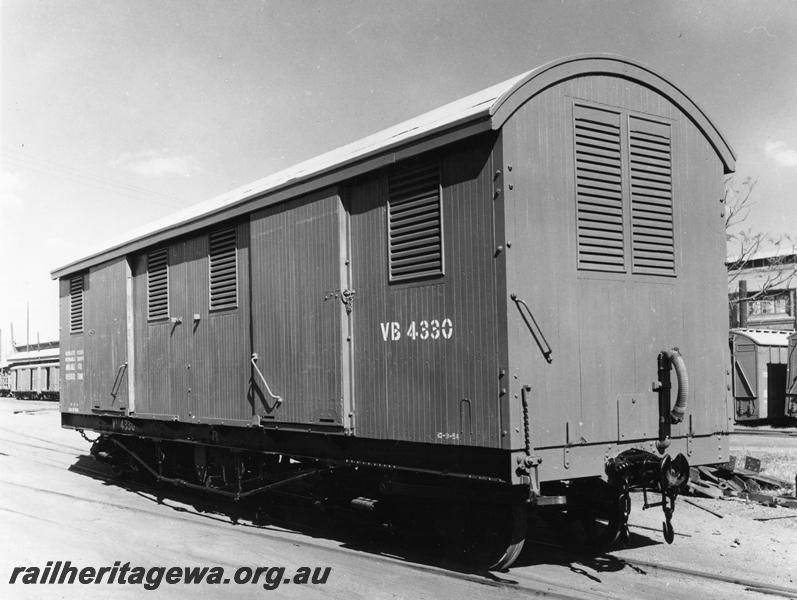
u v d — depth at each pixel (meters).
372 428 6.46
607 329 5.79
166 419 10.00
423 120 6.79
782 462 12.12
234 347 8.60
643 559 6.26
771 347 21.72
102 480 12.08
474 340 5.53
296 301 7.43
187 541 7.39
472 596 5.33
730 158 6.66
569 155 5.71
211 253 9.14
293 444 7.73
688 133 6.45
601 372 5.72
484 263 5.46
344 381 6.74
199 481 10.16
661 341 6.09
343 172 6.71
